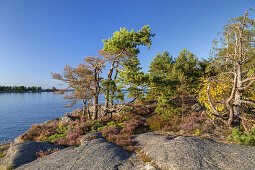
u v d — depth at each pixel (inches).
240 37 378.6
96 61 705.6
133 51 689.6
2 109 2429.9
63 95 690.8
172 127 442.3
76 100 711.7
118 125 534.6
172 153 223.8
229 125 365.1
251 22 366.6
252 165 177.9
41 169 217.6
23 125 1323.8
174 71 787.4
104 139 365.4
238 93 383.6
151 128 484.1
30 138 533.3
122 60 764.0
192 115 498.6
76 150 282.2
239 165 180.4
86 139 371.9
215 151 223.3
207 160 198.7
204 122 430.6
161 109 561.3
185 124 417.7
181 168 184.5
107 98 680.4
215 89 427.8
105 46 706.8
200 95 462.6
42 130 583.5
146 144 307.4
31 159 295.6
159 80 561.9
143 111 703.1
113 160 231.9
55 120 737.6
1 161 294.0
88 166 214.1
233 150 225.8
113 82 653.3
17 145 340.8
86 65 709.9
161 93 630.5
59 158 251.0
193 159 200.8
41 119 1577.3
